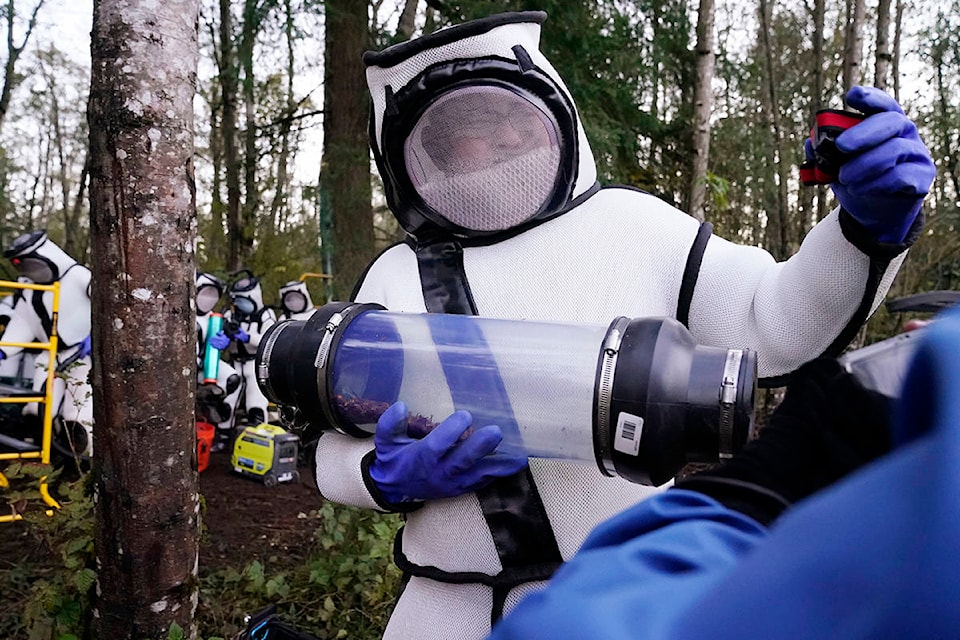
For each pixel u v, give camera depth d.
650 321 1.35
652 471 1.29
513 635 0.61
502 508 1.55
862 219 1.30
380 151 1.77
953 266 8.58
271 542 4.35
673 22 6.94
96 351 2.33
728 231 10.30
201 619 3.24
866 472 0.50
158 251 2.29
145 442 2.32
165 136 2.28
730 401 1.23
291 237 11.59
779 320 1.49
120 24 2.23
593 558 0.67
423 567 1.68
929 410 0.47
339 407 1.56
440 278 1.71
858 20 6.29
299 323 1.63
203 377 6.46
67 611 2.58
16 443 4.82
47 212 24.83
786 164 10.76
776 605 0.48
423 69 1.66
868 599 0.44
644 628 0.54
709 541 0.65
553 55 6.14
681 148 7.59
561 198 1.67
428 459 1.43
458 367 1.49
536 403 1.40
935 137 10.78
